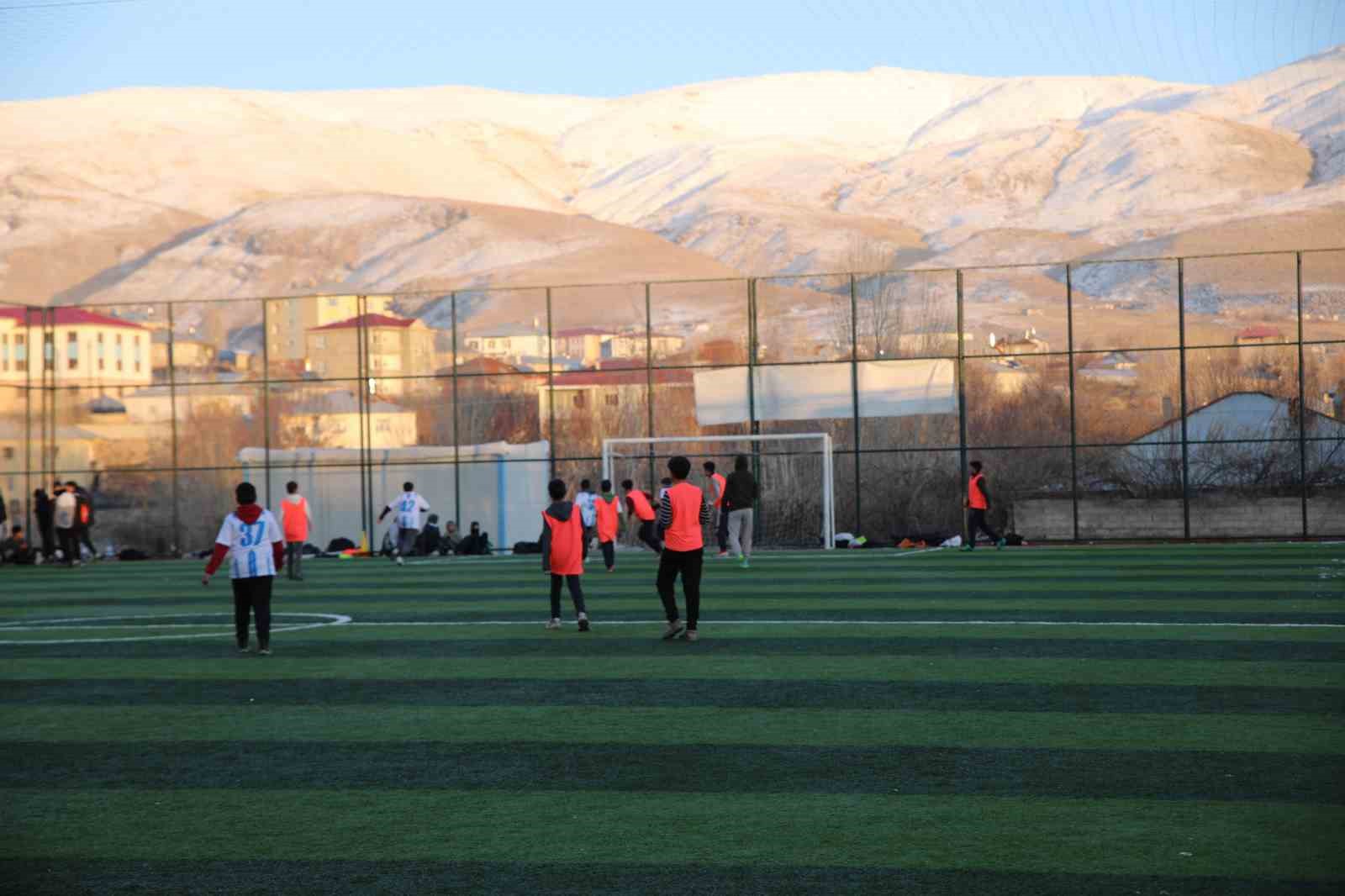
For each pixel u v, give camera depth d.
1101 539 39.81
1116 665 13.85
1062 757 9.84
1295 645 15.04
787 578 24.91
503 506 41.41
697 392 38.91
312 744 10.83
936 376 37.53
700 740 10.69
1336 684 12.55
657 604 20.84
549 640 16.72
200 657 15.87
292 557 27.30
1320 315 173.12
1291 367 76.62
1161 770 9.43
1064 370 92.62
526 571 28.86
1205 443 36.06
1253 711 11.34
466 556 35.59
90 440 78.62
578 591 17.59
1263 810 8.40
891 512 49.53
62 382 93.50
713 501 34.75
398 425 76.94
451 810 8.74
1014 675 13.35
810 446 49.09
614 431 53.38
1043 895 6.95
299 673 14.48
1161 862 7.42
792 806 8.70
